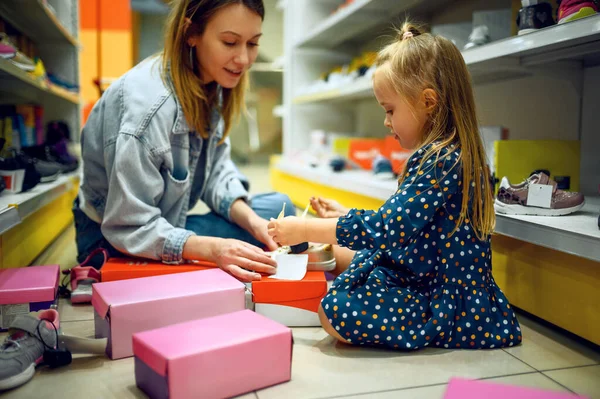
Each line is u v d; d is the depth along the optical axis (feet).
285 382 3.17
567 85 6.09
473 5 7.85
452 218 3.68
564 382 3.21
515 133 6.84
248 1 4.50
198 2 4.52
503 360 3.54
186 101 4.75
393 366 3.42
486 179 3.80
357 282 3.79
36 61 7.87
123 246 4.49
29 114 8.72
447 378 3.24
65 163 8.87
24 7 7.93
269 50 23.95
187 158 4.89
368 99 12.17
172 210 4.92
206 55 4.67
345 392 3.04
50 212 7.29
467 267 3.72
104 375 3.24
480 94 7.49
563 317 3.89
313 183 9.98
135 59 21.09
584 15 4.21
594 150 5.91
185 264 4.44
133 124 4.51
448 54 3.81
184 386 2.74
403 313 3.64
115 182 4.48
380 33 11.13
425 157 3.63
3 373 3.02
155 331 3.10
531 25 4.71
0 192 5.42
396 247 3.57
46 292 3.97
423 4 8.53
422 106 3.81
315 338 3.93
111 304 3.42
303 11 12.57
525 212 4.38
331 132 13.12
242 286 3.81
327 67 12.97
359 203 7.70
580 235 3.51
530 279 4.24
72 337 3.47
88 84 15.90
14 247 5.35
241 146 23.94
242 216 5.14
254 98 23.40
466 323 3.69
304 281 4.07
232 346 2.91
